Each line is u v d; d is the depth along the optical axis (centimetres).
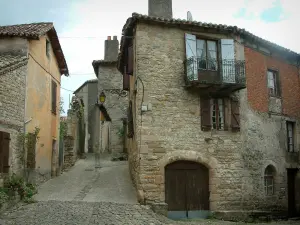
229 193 1452
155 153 1366
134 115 1530
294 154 1794
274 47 1756
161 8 1633
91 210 1171
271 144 1675
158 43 1443
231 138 1499
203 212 1409
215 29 1513
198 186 1420
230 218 1413
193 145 1421
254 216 1488
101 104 2398
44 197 1370
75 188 1552
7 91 1260
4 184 1183
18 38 1462
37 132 1480
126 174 1850
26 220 1030
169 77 1432
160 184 1351
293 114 1853
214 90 1481
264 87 1711
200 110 1457
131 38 1562
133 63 1534
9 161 1244
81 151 2653
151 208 1305
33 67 1522
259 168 1584
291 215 1728
